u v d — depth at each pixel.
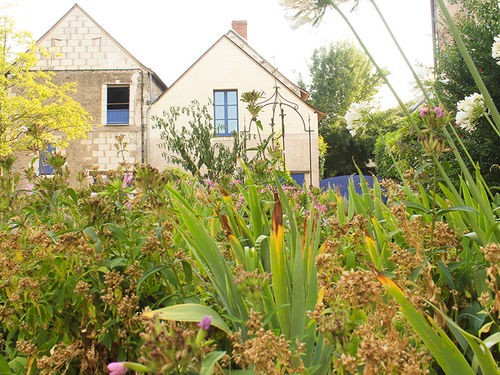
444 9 1.25
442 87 6.27
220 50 19.95
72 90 19.55
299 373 1.06
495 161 5.38
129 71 20.52
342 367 0.93
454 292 1.41
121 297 1.57
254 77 19.78
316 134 19.42
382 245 1.91
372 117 2.80
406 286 1.37
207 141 11.19
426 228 1.72
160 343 0.70
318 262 1.21
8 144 15.99
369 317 1.02
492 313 1.30
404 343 1.06
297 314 1.39
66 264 1.65
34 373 1.56
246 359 1.04
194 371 0.72
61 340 1.65
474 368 1.07
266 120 18.98
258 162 3.01
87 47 20.77
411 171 2.28
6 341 1.68
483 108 2.23
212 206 2.51
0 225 2.14
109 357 1.61
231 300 1.46
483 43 6.13
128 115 20.78
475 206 1.91
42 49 19.58
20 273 1.78
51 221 2.12
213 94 19.77
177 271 1.73
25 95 20.47
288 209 1.87
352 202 2.58
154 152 19.56
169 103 19.70
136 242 1.75
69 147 19.92
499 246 1.10
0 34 18.92
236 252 1.75
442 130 1.54
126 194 2.25
